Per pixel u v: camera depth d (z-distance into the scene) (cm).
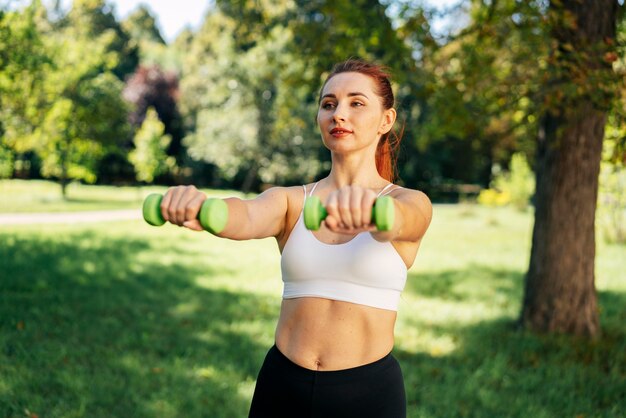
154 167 2978
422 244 1397
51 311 634
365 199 111
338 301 180
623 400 436
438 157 3734
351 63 193
